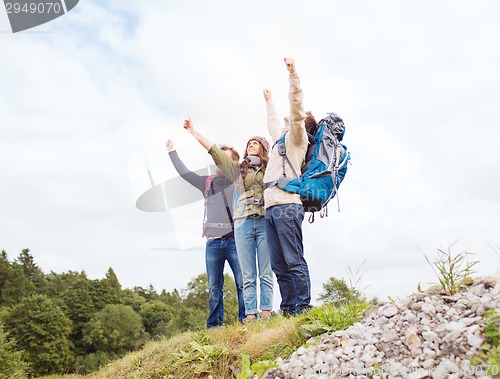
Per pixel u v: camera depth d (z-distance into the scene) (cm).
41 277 9994
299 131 430
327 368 268
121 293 8019
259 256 495
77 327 6106
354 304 345
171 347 488
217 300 529
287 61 414
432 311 271
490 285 277
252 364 335
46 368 5047
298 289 429
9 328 5097
